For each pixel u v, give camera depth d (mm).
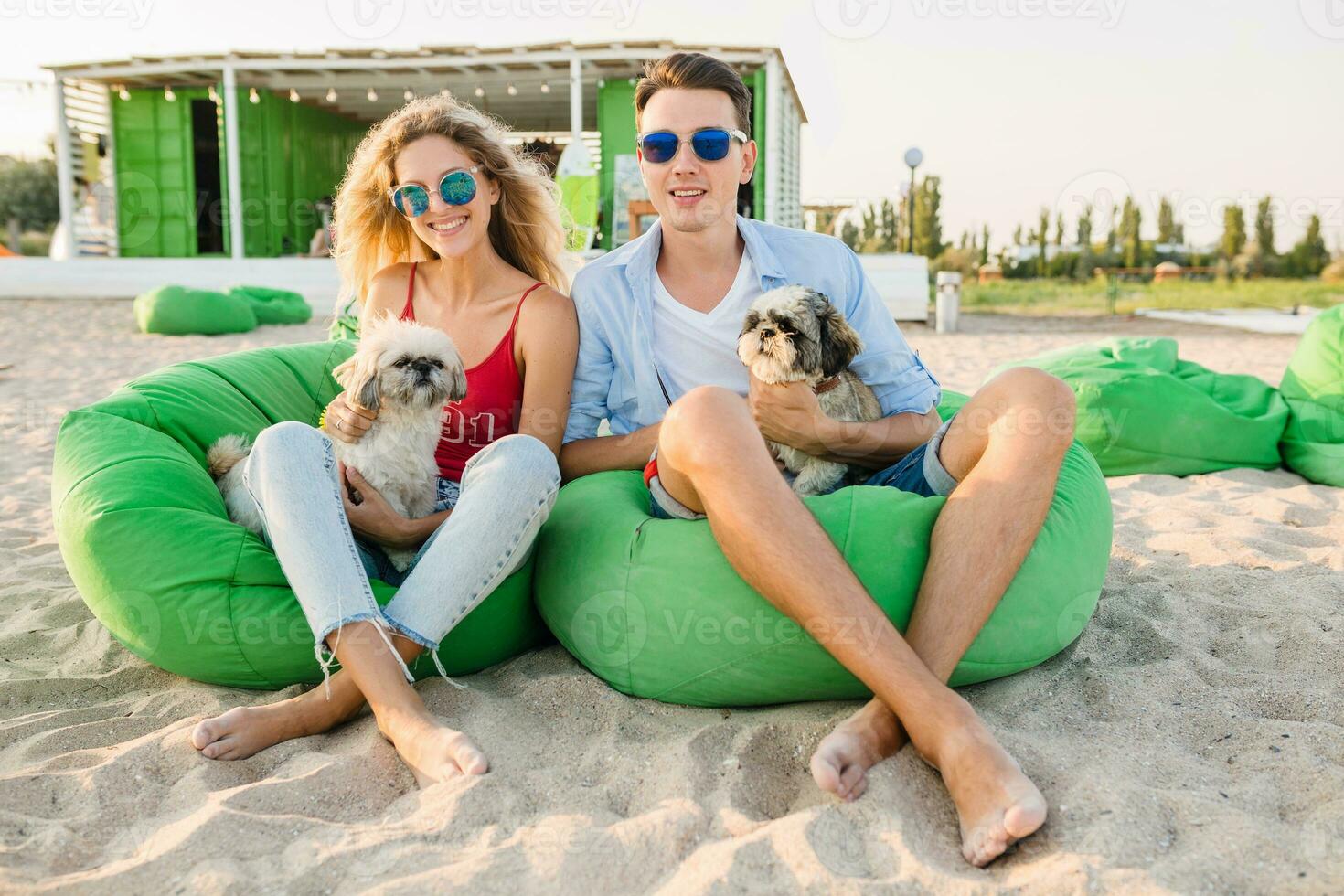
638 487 2818
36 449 5652
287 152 16484
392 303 3143
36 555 3723
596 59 13180
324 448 2369
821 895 1619
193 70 14250
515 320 2934
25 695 2543
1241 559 3330
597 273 3002
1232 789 1896
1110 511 2775
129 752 2125
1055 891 1604
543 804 1953
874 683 1987
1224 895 1585
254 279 14461
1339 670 2465
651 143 2809
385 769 2094
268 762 2141
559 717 2359
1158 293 20766
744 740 2162
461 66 13742
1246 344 11211
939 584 2162
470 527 2303
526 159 3248
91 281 14797
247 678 2504
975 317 16406
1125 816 1771
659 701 2412
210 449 3016
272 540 2303
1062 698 2377
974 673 2359
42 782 2023
